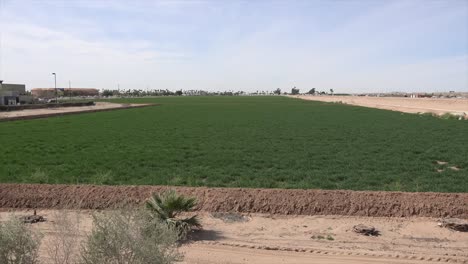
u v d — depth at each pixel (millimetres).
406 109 80062
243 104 110688
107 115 61156
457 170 18391
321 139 30688
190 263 7781
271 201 12156
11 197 12375
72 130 37219
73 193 12641
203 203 12141
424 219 11195
